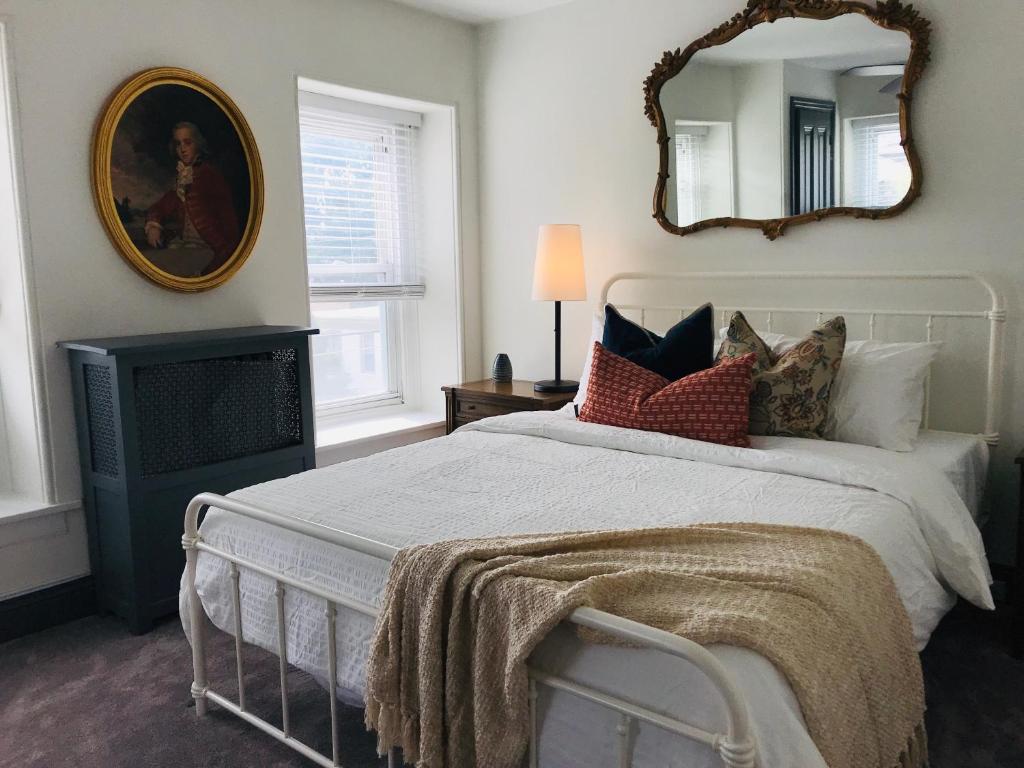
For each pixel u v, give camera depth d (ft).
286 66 10.50
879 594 4.99
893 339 9.34
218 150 9.76
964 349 8.84
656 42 10.89
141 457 8.35
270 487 6.84
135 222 9.02
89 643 8.27
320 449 11.10
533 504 6.20
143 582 8.45
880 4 8.92
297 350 9.80
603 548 5.07
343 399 12.77
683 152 10.72
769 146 10.00
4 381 8.82
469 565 4.75
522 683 4.30
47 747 6.44
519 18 12.28
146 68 9.10
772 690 3.81
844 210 9.46
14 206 8.21
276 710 6.94
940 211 8.89
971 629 8.27
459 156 12.84
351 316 12.75
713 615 4.05
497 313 13.25
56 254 8.50
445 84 12.50
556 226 11.20
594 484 6.78
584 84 11.69
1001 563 8.87
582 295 11.37
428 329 13.46
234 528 6.38
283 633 5.86
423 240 13.33
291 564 5.90
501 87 12.67
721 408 7.94
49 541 8.68
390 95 11.75
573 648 4.38
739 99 10.17
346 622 5.57
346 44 11.14
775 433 8.18
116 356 7.97
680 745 3.95
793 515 5.86
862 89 9.25
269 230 10.52
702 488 6.59
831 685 4.09
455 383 13.25
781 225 9.96
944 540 6.35
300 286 10.94
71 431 8.73
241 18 9.97
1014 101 8.32
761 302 10.31
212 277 9.79
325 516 6.03
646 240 11.33
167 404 8.59
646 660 4.12
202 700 6.84
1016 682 7.20
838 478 6.73
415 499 6.41
